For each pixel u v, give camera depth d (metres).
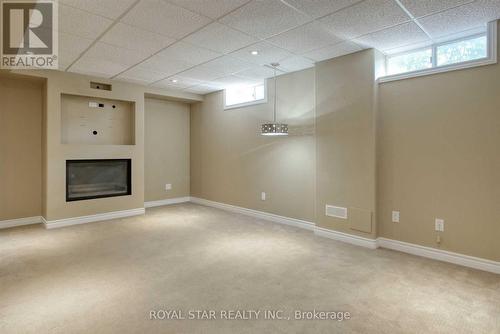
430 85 3.37
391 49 3.71
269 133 4.40
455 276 2.88
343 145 3.98
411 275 2.91
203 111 6.63
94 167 5.15
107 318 2.15
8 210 4.69
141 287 2.64
